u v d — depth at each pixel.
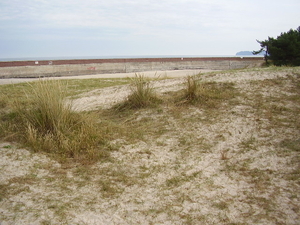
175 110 6.57
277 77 8.52
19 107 5.87
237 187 3.52
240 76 8.75
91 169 4.01
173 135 5.32
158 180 3.74
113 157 4.41
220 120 5.91
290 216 2.89
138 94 7.04
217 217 2.92
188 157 4.41
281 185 3.49
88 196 3.31
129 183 3.64
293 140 4.80
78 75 26.72
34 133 4.86
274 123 5.60
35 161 4.18
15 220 2.77
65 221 2.81
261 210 3.01
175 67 34.78
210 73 9.72
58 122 5.00
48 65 26.25
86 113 6.23
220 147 4.76
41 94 5.36
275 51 22.94
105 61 29.72
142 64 32.19
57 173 3.86
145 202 3.22
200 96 7.14
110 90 9.68
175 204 3.18
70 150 4.48
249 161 4.21
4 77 23.64
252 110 6.34
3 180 3.58
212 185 3.58
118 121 6.20
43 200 3.17
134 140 5.09
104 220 2.87
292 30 25.19
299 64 21.88
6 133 5.02
